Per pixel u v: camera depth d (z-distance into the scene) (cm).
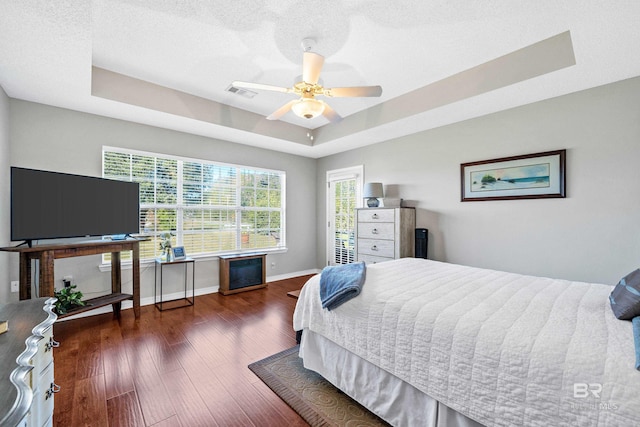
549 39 232
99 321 310
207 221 424
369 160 462
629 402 86
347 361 179
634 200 242
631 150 243
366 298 174
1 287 260
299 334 222
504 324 128
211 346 254
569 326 124
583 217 266
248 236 472
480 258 334
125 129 347
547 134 285
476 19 206
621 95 247
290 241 525
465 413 122
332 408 174
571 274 273
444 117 337
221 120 368
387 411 154
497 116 320
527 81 248
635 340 104
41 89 264
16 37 187
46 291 248
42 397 114
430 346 137
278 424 161
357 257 417
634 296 128
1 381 76
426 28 217
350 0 187
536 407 103
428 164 383
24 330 109
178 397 183
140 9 195
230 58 260
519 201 305
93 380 200
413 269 248
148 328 292
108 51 249
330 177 535
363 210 409
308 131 473
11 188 235
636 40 192
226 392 189
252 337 274
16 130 283
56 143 303
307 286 218
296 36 226
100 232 298
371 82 307
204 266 420
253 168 472
